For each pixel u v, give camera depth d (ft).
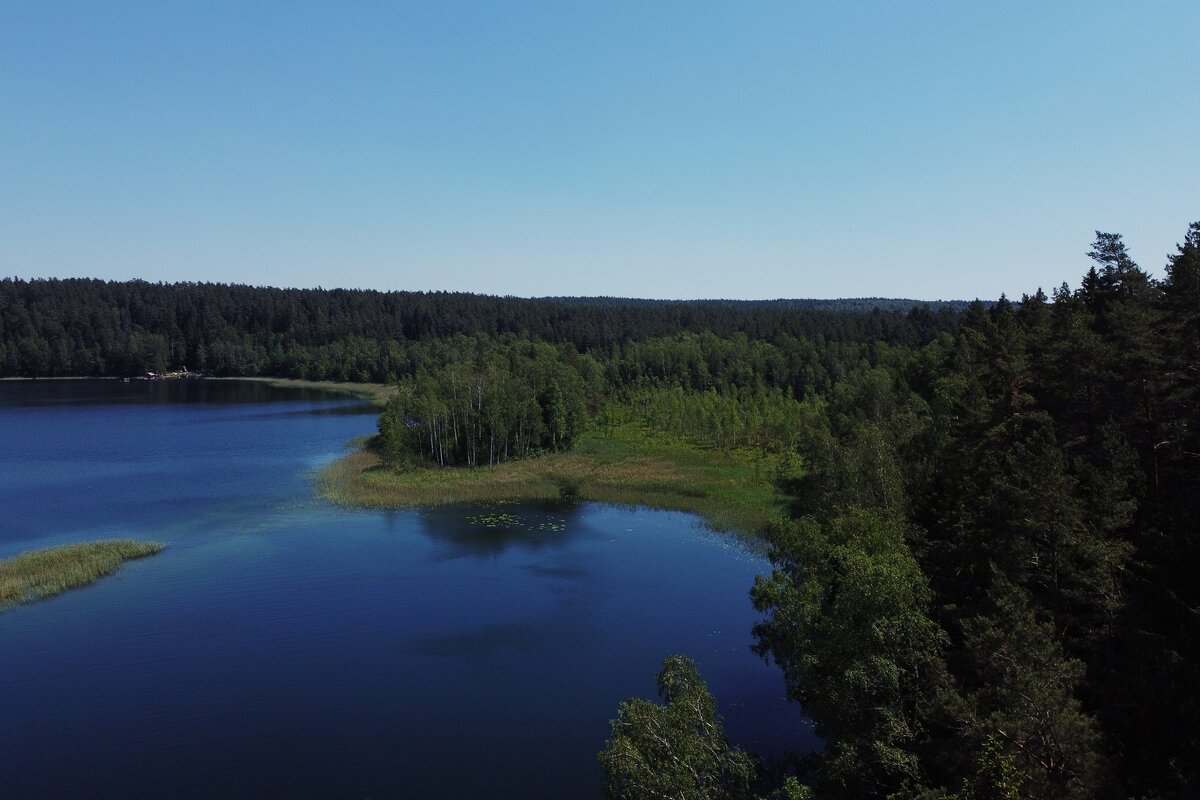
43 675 149.48
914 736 91.30
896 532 123.34
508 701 141.18
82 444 417.69
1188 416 132.46
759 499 284.41
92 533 246.47
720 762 86.12
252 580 204.03
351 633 170.50
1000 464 140.26
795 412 383.86
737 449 387.34
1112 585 100.83
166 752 123.85
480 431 370.94
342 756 123.44
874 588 96.27
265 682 147.54
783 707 138.82
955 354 264.72
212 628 172.55
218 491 305.53
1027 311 254.68
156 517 266.16
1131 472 122.52
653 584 202.49
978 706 83.76
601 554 228.63
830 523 131.54
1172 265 148.25
